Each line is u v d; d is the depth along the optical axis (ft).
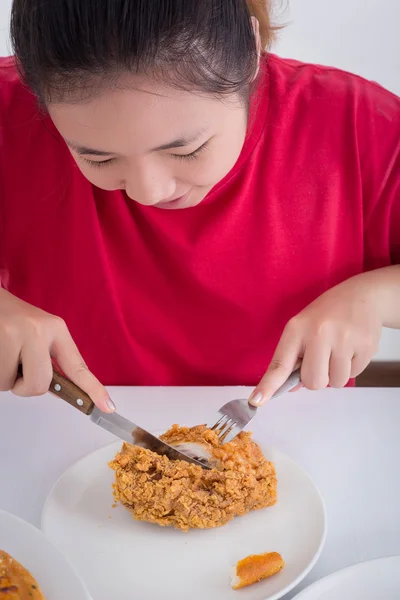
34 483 2.37
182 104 1.96
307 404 2.77
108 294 3.17
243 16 2.10
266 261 3.13
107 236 3.13
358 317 2.64
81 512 2.21
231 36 2.04
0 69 3.17
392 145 3.12
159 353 3.28
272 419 2.68
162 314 3.22
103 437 2.60
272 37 2.67
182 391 2.90
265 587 1.93
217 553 2.06
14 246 3.22
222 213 3.04
